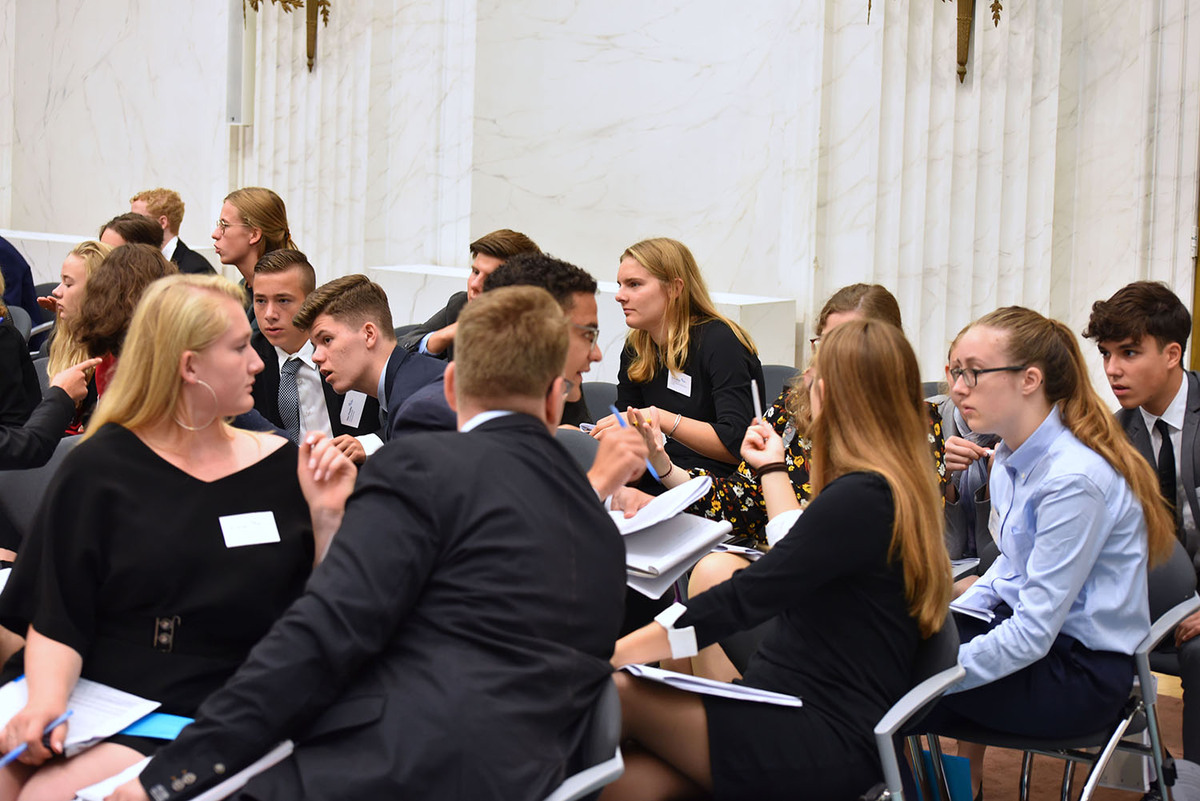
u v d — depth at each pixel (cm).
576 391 255
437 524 158
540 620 159
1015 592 233
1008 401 228
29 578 179
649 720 192
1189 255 497
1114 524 220
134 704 176
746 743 187
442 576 159
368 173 646
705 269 609
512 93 628
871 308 293
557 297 242
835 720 192
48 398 254
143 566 179
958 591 266
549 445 171
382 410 287
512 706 153
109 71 777
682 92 606
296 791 150
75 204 809
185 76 736
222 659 184
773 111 570
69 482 180
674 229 618
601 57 624
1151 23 495
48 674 171
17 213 827
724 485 288
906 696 189
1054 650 222
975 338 230
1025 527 231
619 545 175
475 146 623
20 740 164
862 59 522
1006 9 502
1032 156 514
